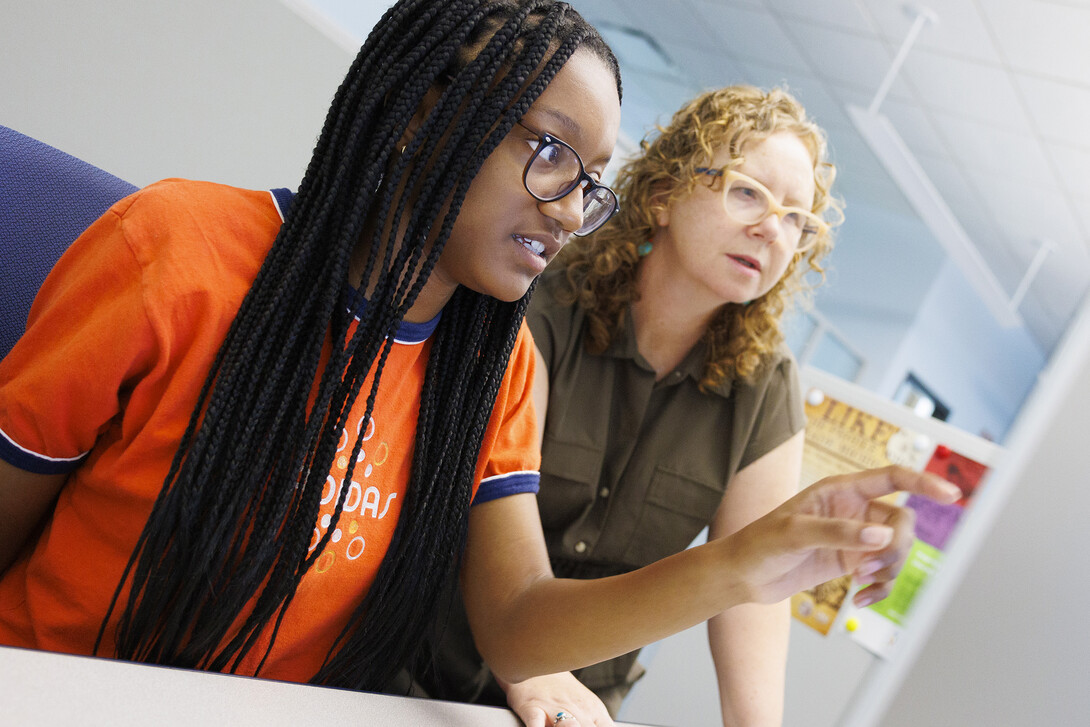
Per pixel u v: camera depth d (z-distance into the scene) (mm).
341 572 693
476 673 1085
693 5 5141
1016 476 410
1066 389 403
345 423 628
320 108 1447
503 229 627
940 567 426
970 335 7457
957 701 412
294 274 598
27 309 815
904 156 4195
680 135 1153
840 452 1523
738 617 1132
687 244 1118
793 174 1103
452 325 733
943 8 3949
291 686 462
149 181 1326
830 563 590
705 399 1230
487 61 608
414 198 633
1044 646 398
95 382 597
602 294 1179
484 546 815
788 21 4781
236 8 1337
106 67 1267
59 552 641
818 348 6742
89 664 388
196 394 615
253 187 1412
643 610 644
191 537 591
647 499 1214
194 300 604
